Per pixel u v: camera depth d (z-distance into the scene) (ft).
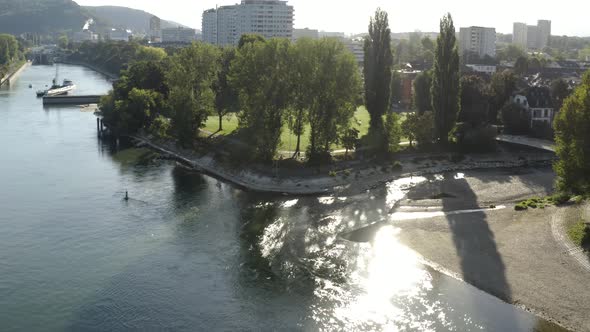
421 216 283.79
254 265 226.58
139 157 429.38
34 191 328.49
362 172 363.15
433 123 420.36
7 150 442.50
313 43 362.33
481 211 284.82
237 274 218.38
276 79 360.48
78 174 371.56
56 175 367.45
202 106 431.43
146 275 217.36
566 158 245.45
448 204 300.81
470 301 195.11
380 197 318.45
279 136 368.27
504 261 222.07
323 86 358.84
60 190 331.77
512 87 514.27
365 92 444.55
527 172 379.96
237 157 385.29
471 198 311.68
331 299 199.41
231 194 329.11
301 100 363.76
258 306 194.90
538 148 428.15
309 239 253.85
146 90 524.93
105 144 479.00
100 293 203.62
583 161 233.55
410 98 639.76
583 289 196.75
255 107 361.92
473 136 422.00
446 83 413.39
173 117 422.82
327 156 367.66
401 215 286.87
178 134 418.92
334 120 364.79
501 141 451.94
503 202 303.48
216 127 486.38
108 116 532.73
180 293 203.51
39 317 187.93
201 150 422.00
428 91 511.81
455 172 381.60
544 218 264.31
